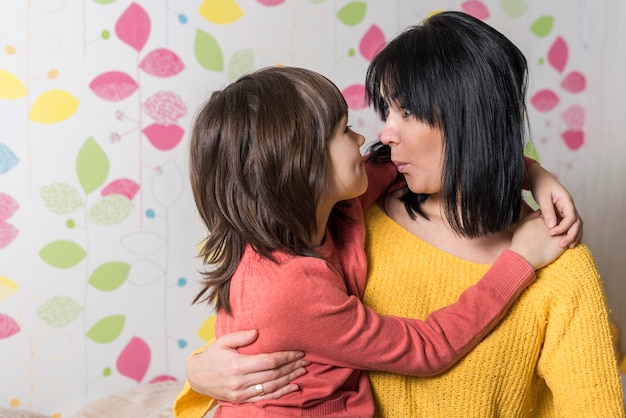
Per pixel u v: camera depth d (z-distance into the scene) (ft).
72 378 7.51
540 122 8.53
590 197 8.44
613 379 3.56
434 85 3.56
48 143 7.25
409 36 3.74
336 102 3.59
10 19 7.10
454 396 3.66
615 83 8.03
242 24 7.61
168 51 7.45
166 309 7.68
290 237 3.52
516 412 3.74
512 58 3.67
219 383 3.55
